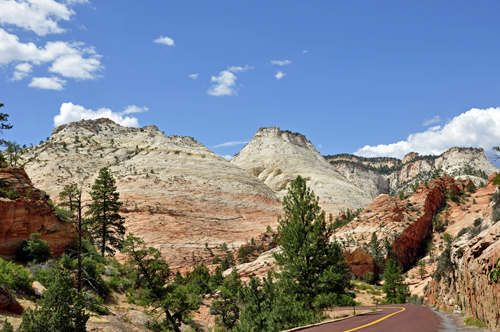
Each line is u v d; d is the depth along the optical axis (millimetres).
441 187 123812
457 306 25859
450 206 116812
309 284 28250
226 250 117438
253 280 25828
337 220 133000
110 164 182125
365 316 25484
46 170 155875
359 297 67938
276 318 21703
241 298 26031
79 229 23031
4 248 30047
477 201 115438
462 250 26422
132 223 120188
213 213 149750
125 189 147500
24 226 32062
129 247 28469
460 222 106875
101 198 53781
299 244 29641
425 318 22641
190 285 48688
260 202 179125
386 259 90375
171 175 175375
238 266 85188
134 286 34062
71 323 16719
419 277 83875
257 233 139875
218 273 55000
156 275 29203
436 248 99000
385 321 20703
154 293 28500
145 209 130625
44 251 30984
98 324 22938
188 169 190000
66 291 17078
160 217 129000
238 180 194125
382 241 94625
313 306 27188
